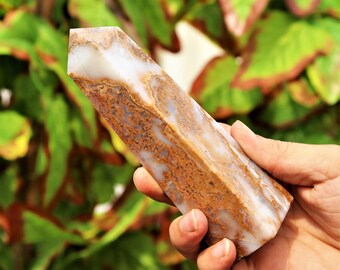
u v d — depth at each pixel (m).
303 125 0.44
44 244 0.41
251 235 0.25
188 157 0.24
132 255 0.43
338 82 0.41
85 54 0.22
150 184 0.30
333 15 0.43
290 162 0.29
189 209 0.25
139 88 0.23
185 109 0.24
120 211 0.42
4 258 0.42
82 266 0.43
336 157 0.29
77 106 0.37
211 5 0.46
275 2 0.46
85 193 0.42
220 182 0.24
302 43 0.42
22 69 0.39
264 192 0.26
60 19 0.40
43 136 0.39
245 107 0.43
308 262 0.30
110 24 0.39
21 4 0.39
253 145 0.28
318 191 0.30
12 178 0.40
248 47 0.43
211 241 0.26
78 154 0.40
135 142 0.24
